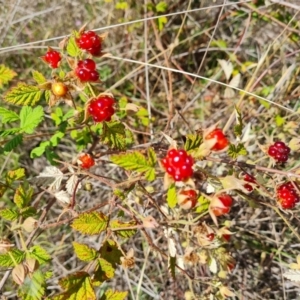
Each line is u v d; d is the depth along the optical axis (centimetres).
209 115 41
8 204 36
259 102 40
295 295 36
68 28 44
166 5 42
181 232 28
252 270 36
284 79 38
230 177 21
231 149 23
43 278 22
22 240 22
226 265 27
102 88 42
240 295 35
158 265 35
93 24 44
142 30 44
